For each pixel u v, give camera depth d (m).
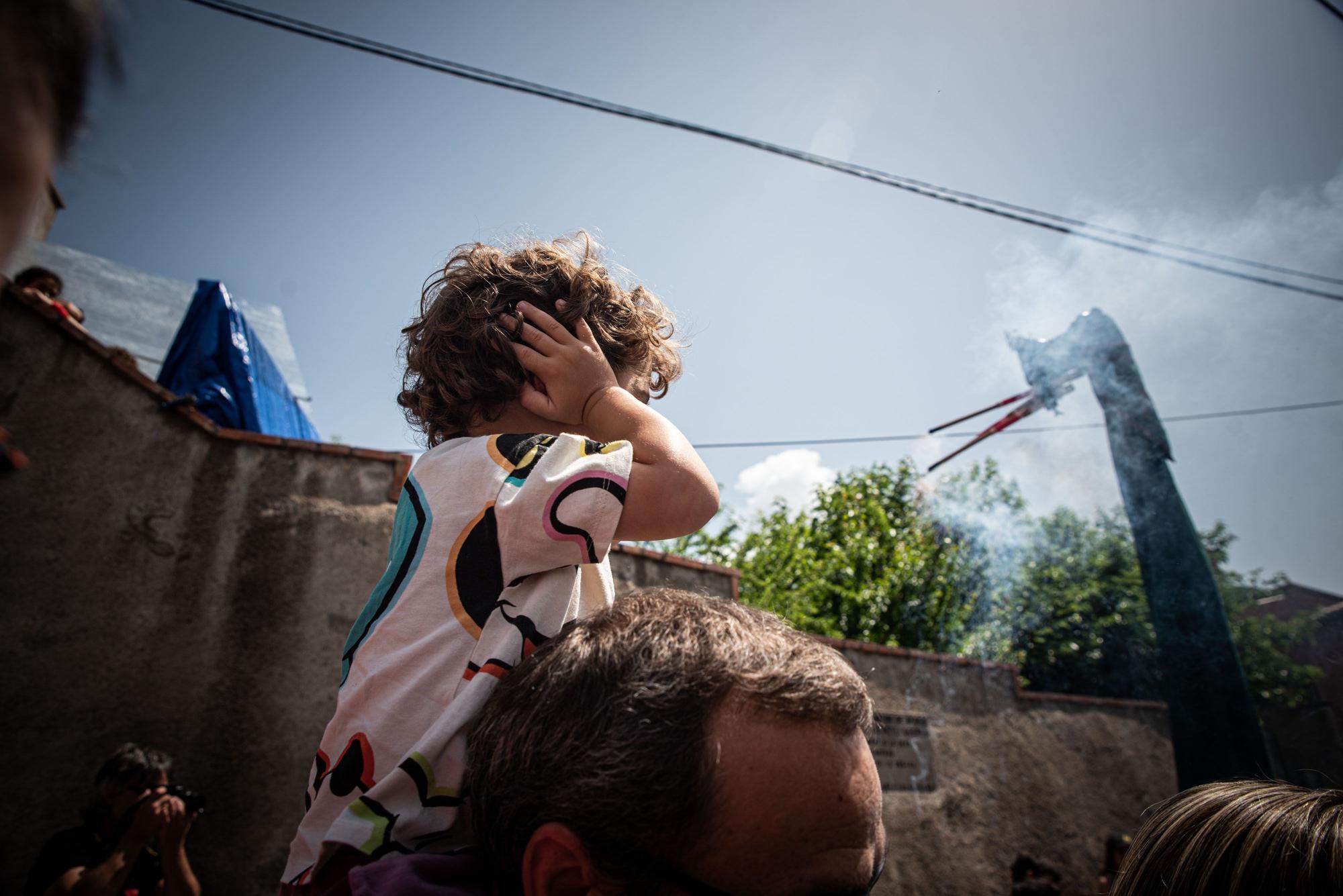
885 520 10.81
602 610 0.87
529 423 1.13
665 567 5.96
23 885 3.44
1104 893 5.04
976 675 8.16
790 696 0.71
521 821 0.73
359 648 0.99
